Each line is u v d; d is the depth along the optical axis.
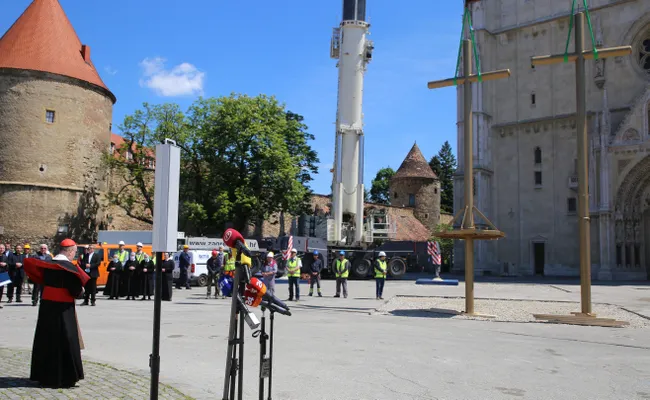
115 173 51.59
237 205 42.94
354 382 7.46
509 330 13.16
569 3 45.66
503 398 6.82
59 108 45.91
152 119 46.53
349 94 33.22
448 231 15.86
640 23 42.16
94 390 6.46
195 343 10.35
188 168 46.88
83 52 49.91
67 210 45.88
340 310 17.14
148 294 19.75
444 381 7.64
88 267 20.62
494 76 16.70
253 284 4.88
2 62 44.72
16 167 44.16
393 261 37.72
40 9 47.88
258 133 43.97
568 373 8.31
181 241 31.08
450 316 15.75
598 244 41.22
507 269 46.28
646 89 39.75
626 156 40.25
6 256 18.03
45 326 6.59
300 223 36.66
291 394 6.77
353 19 33.34
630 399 6.86
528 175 46.34
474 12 48.31
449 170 101.56
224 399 4.80
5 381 6.76
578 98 15.94
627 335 12.52
